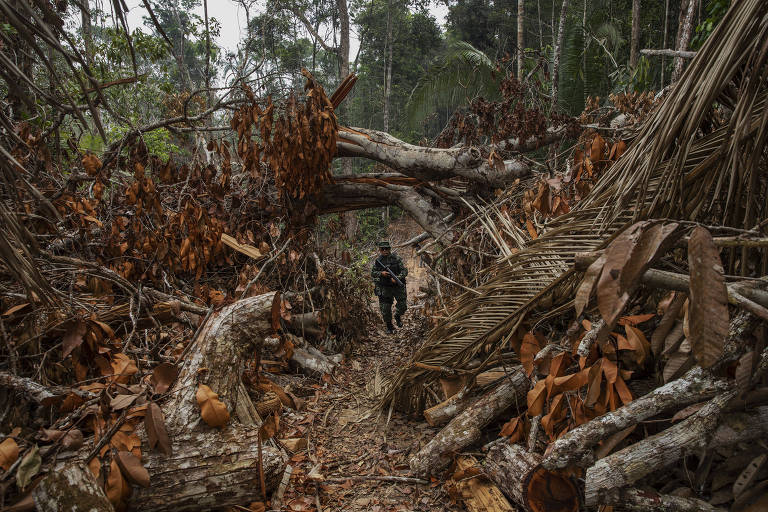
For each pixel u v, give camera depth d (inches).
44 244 135.5
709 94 66.9
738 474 68.6
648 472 66.8
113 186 166.1
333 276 209.2
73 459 75.4
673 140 77.5
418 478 107.6
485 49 903.7
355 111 983.6
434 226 202.2
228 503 81.4
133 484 76.1
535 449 91.4
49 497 66.4
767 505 61.2
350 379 185.8
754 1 61.9
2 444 71.1
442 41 1064.8
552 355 93.8
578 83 430.0
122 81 139.3
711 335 42.3
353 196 209.9
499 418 112.9
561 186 138.3
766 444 65.3
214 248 171.2
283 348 119.3
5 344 89.4
